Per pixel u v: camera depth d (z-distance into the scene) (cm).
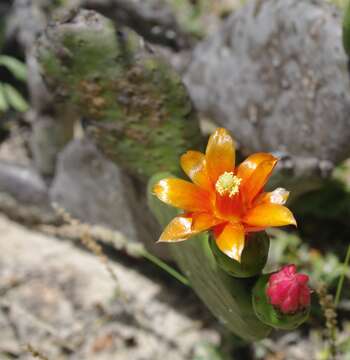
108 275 67
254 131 64
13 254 69
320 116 58
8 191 71
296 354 60
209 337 62
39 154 69
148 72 49
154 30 78
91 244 57
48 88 52
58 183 68
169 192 40
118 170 57
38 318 64
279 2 60
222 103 67
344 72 55
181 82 49
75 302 65
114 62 49
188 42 80
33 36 80
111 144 52
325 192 67
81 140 64
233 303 44
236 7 96
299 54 58
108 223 65
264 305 40
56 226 71
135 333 62
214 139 40
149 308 64
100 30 49
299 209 67
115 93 50
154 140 51
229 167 40
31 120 78
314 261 64
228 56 66
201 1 98
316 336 60
